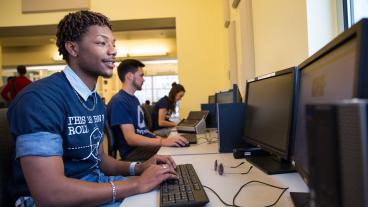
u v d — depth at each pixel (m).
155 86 8.38
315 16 1.30
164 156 1.28
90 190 0.88
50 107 0.95
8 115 0.95
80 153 1.09
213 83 4.52
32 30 4.58
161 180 0.96
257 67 2.21
